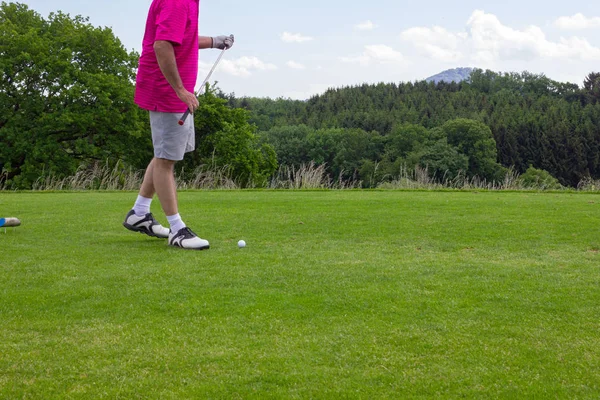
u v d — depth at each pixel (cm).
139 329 234
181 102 420
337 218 572
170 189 421
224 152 3362
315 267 344
